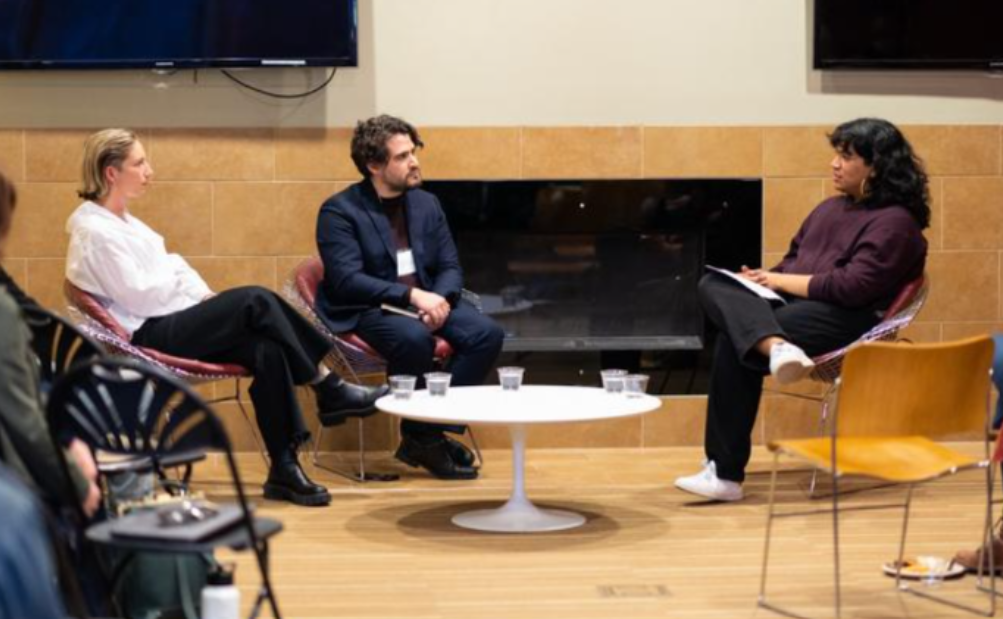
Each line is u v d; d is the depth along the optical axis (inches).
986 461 163.5
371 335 248.5
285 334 228.7
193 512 118.2
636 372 287.3
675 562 190.4
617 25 283.3
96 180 237.0
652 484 246.4
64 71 276.2
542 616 164.6
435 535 206.7
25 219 276.2
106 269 233.0
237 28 273.3
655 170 284.5
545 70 282.8
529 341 287.9
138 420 129.6
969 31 283.7
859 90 286.0
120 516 131.6
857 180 243.9
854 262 237.9
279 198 279.3
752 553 195.6
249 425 255.9
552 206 283.9
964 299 287.9
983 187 287.4
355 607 168.1
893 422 157.8
